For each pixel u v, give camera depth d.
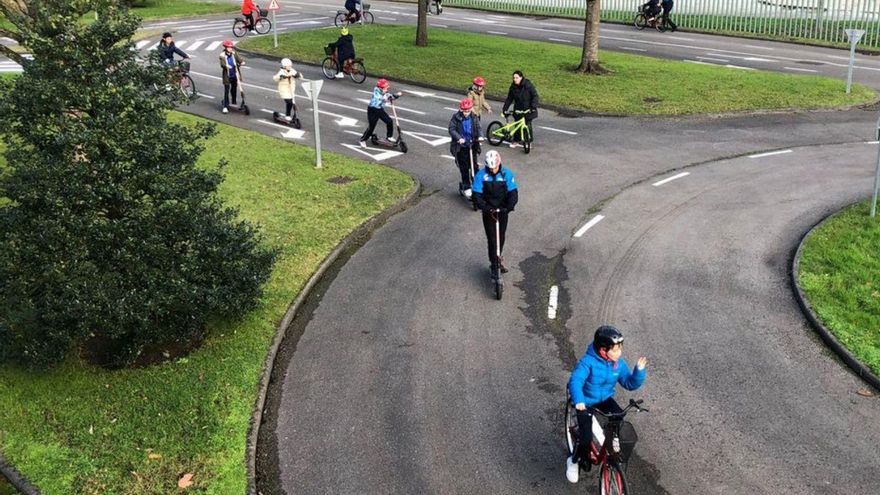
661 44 33.59
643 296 11.41
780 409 8.59
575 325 10.64
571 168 17.94
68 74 8.64
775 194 15.73
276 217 14.61
